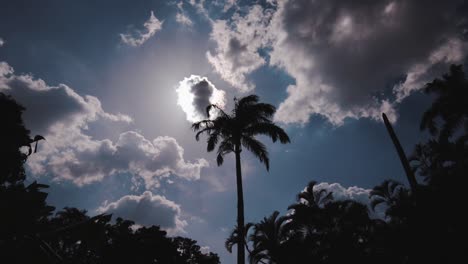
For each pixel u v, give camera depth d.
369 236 16.22
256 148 15.73
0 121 9.57
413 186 14.52
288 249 18.20
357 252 16.39
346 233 18.27
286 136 15.95
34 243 5.30
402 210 12.56
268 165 15.77
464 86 20.06
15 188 5.68
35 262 5.17
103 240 6.07
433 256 11.46
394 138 16.25
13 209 5.35
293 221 20.23
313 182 24.38
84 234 5.81
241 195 14.26
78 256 5.68
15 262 5.02
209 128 16.45
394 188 23.53
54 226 5.98
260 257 19.25
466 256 10.75
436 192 11.69
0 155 8.97
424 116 21.05
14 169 9.32
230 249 19.80
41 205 5.81
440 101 20.67
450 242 11.17
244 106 16.72
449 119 19.91
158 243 31.08
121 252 25.95
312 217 20.03
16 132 9.96
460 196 11.00
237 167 15.14
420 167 21.62
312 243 18.06
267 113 16.62
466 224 10.93
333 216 19.80
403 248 12.32
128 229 31.11
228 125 15.93
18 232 5.34
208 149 16.19
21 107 10.91
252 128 16.00
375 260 14.29
